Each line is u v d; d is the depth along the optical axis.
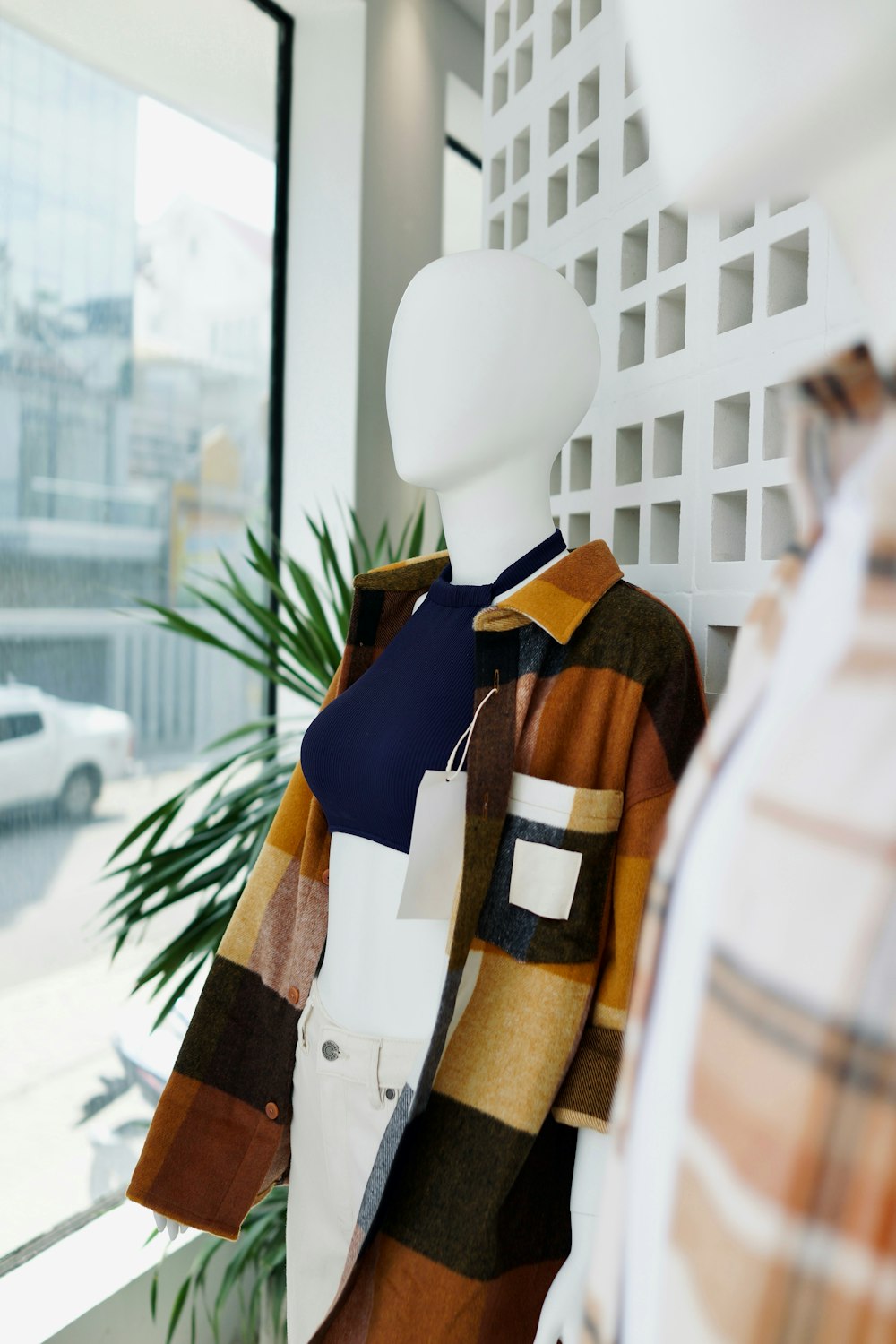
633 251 1.42
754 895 0.29
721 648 1.24
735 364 1.19
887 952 0.25
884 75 0.27
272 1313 1.82
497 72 1.82
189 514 2.40
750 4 0.27
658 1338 0.31
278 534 2.68
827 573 0.30
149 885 1.67
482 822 0.94
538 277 1.06
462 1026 0.95
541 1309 0.96
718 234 1.22
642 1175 0.33
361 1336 0.96
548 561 1.09
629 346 1.43
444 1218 0.90
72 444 2.08
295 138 2.62
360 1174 1.04
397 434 1.09
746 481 1.17
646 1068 0.34
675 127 0.30
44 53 1.96
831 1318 0.26
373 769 1.04
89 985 2.07
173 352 2.32
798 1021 0.27
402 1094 0.92
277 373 2.65
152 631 2.29
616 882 0.96
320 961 1.19
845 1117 0.26
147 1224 1.93
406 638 1.14
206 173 2.39
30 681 2.00
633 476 1.45
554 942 0.93
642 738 0.96
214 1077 1.21
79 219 2.06
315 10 2.56
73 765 2.09
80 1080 2.04
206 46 2.36
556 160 1.58
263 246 2.59
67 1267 1.79
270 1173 1.21
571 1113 0.91
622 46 1.39
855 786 0.27
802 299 1.16
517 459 1.08
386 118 2.65
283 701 2.69
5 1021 1.91
